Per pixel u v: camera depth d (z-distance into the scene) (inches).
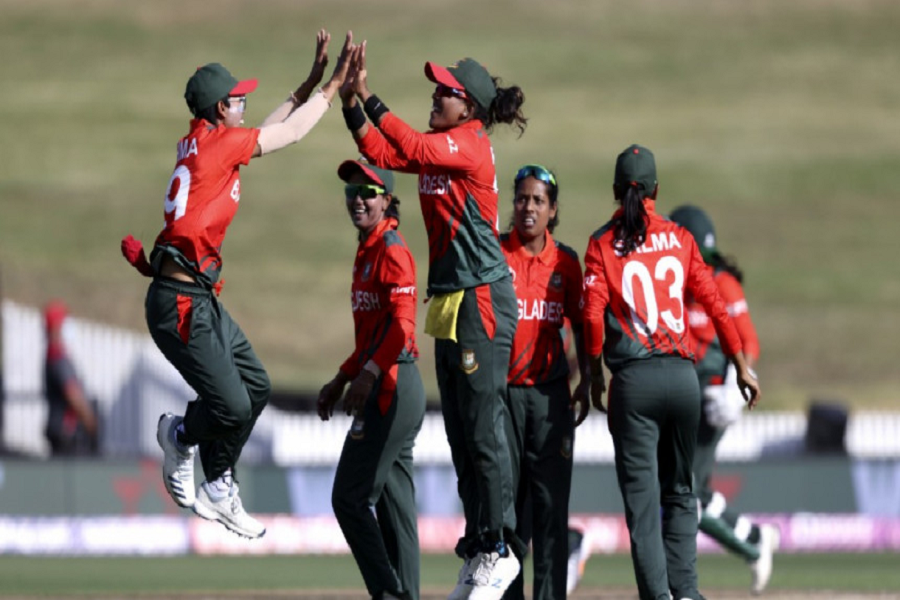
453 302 1151.0
